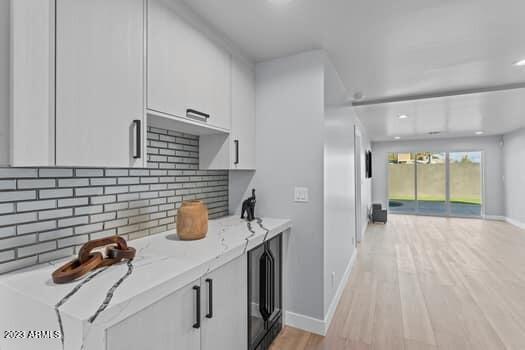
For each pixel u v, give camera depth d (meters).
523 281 3.01
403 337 1.99
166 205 1.85
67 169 1.29
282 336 2.01
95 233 1.40
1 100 0.85
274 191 2.24
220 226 1.95
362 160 5.33
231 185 2.46
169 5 1.42
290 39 1.95
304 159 2.12
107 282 0.97
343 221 2.93
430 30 1.84
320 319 2.04
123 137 1.17
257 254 1.73
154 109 1.32
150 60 1.30
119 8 1.16
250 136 2.23
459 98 3.37
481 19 1.71
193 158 2.09
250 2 1.52
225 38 1.90
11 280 1.00
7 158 0.85
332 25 1.77
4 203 1.07
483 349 1.85
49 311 0.80
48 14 0.92
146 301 0.91
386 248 4.41
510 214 6.54
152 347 0.95
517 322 2.17
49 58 0.92
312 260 2.08
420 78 2.76
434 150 7.63
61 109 0.95
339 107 2.71
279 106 2.22
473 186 7.38
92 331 0.74
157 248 1.41
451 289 2.81
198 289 1.18
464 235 5.31
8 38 0.85
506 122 5.07
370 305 2.48
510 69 2.52
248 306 1.62
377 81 2.84
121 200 1.54
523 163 5.87
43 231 1.20
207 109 1.71
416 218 7.39
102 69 1.08
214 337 1.31
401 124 5.23
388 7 1.58
